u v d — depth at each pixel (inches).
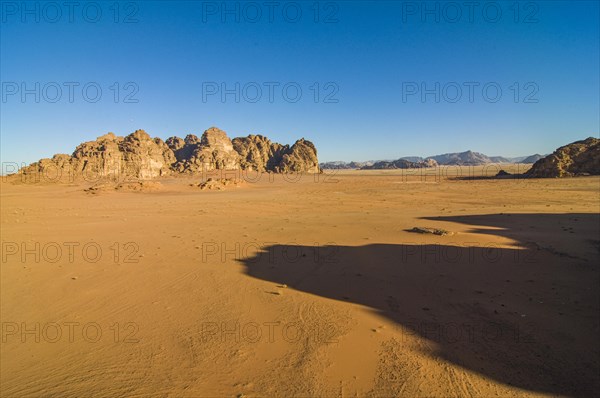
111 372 225.3
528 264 414.3
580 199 1241.4
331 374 214.1
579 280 355.6
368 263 440.1
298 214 999.6
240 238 635.5
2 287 395.5
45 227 807.7
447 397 191.2
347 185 2596.0
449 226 697.6
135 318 305.4
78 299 354.3
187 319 299.4
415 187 2177.7
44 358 245.9
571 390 193.9
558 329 259.1
